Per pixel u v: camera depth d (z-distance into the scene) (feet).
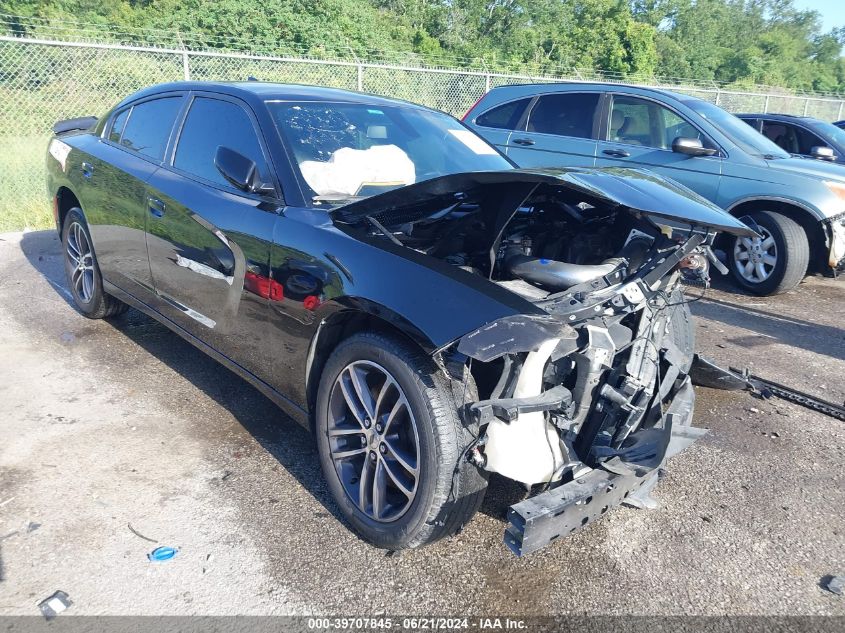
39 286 17.88
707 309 19.02
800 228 19.71
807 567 8.18
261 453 10.15
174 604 7.11
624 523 8.93
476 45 106.63
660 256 8.20
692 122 21.61
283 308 8.78
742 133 21.74
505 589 7.58
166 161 11.93
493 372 7.45
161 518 8.50
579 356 7.60
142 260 12.18
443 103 43.04
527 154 24.68
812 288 22.06
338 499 8.45
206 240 10.25
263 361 9.51
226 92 11.27
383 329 7.87
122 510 8.63
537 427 7.30
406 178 10.54
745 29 179.11
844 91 173.99
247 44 53.62
